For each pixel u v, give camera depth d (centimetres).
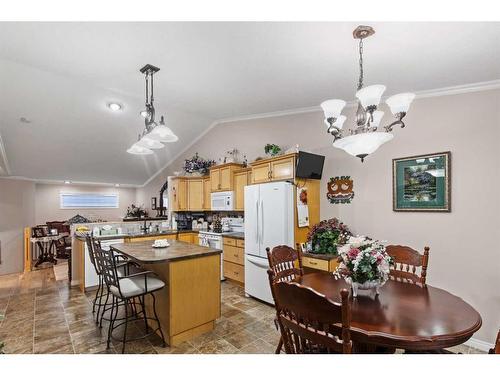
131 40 219
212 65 257
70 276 451
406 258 224
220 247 453
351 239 189
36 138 465
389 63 221
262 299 347
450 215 251
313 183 357
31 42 230
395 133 290
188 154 619
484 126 234
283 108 386
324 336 121
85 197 823
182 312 249
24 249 602
